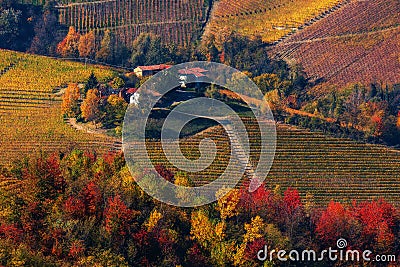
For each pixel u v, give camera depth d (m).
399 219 77.31
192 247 62.12
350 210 81.06
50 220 59.59
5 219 60.28
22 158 95.25
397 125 109.38
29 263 52.25
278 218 69.12
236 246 62.53
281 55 151.00
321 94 131.12
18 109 118.81
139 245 59.22
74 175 67.62
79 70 135.00
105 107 108.00
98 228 59.66
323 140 103.81
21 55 139.38
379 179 98.81
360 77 143.38
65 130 108.12
